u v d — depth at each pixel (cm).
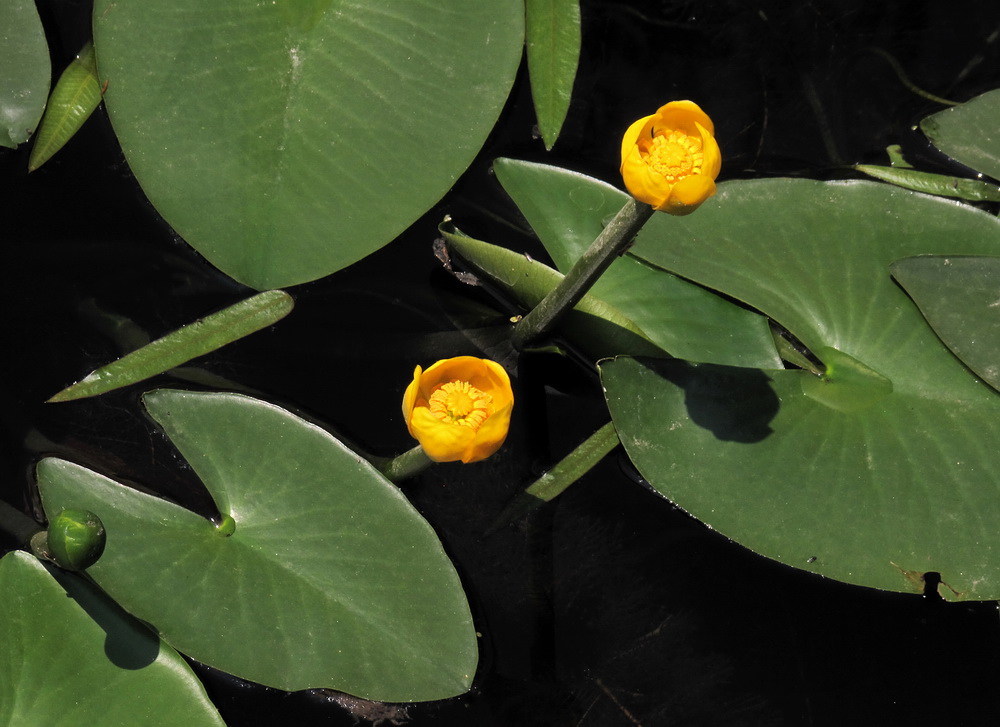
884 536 197
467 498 201
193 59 199
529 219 205
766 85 215
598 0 215
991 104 212
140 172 198
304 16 200
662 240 204
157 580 193
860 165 212
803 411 200
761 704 200
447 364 188
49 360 200
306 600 194
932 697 201
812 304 203
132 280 202
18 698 191
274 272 198
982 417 201
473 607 199
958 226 206
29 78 202
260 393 201
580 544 201
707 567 202
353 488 196
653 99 213
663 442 198
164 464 199
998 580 197
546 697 198
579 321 203
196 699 192
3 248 202
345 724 196
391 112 200
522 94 211
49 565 193
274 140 199
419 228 206
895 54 217
